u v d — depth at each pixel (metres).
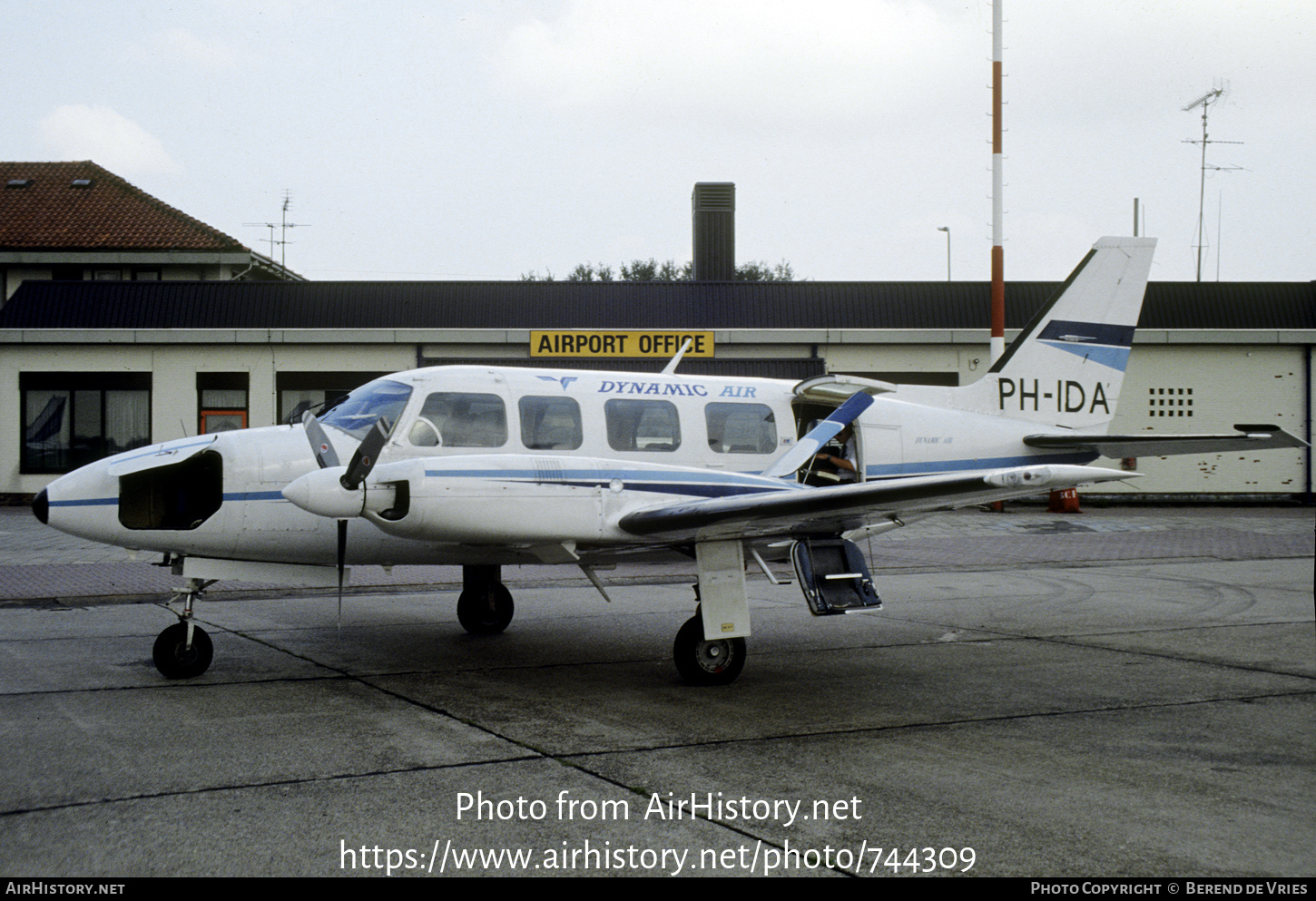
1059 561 13.68
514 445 6.88
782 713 5.67
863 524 6.71
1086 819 3.90
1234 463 23.19
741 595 6.47
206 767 4.49
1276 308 23.84
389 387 6.91
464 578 8.39
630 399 7.38
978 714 5.66
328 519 6.62
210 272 28.33
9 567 12.10
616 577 12.48
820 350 22.67
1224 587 11.21
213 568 6.57
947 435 8.41
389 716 5.50
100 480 6.30
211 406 22.12
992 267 17.47
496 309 23.08
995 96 17.20
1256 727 5.36
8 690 6.02
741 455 7.61
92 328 22.44
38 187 29.59
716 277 25.39
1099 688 6.37
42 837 3.61
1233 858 3.51
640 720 5.50
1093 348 9.18
